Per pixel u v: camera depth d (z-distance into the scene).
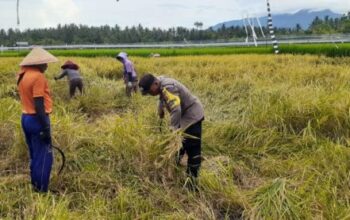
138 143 6.66
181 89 6.18
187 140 6.32
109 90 12.52
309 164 6.84
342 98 8.55
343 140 7.77
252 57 22.27
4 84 13.43
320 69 15.13
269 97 9.02
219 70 16.30
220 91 11.65
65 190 6.02
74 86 11.73
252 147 7.85
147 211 5.64
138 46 52.16
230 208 5.90
